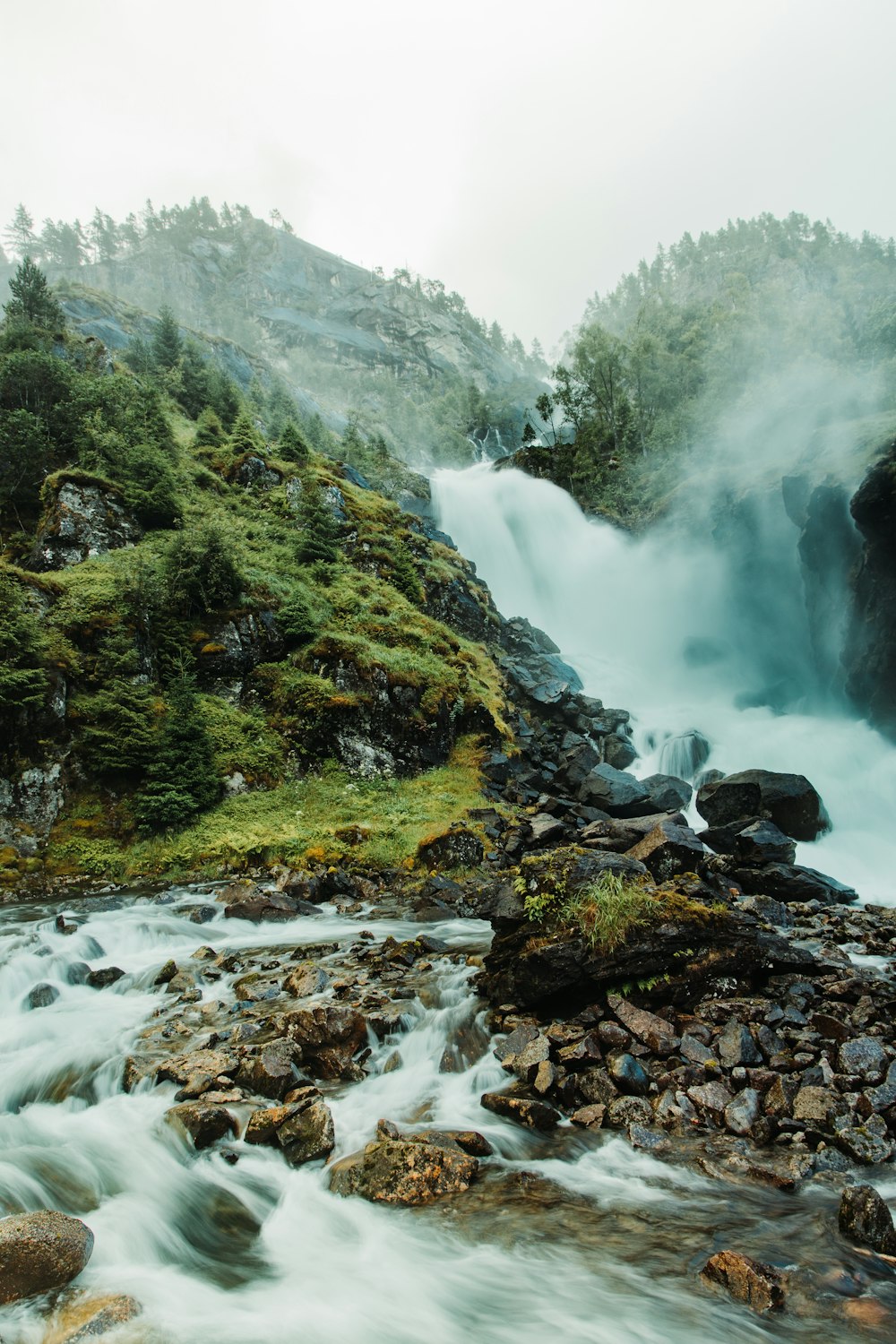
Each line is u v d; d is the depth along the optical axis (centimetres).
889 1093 590
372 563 2839
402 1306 411
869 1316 377
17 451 2528
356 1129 600
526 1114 603
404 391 14350
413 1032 774
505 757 2116
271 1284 430
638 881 884
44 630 1762
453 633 2791
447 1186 514
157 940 1169
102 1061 712
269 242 17488
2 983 920
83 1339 367
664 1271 425
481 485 5344
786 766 2227
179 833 1664
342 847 1623
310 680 2022
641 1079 642
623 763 2383
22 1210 483
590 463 5391
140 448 2545
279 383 7806
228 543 2175
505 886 927
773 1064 653
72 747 1669
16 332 3400
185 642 1994
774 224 15262
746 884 1445
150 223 16475
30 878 1499
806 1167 523
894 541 2175
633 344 7350
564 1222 476
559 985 771
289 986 909
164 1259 452
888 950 1028
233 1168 545
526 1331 391
